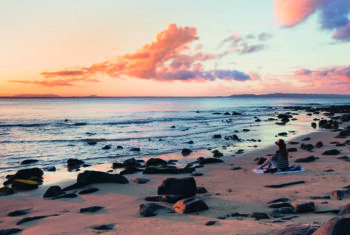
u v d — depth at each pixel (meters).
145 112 73.81
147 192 9.09
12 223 6.33
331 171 10.51
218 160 14.79
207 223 5.18
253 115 63.69
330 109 78.81
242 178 10.45
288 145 19.95
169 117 56.31
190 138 26.83
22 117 54.94
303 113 69.31
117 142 24.73
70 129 35.41
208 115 63.06
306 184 8.60
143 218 5.95
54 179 12.38
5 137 27.94
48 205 8.07
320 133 27.22
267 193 7.80
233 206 6.61
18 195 9.58
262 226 4.80
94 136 28.81
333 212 5.48
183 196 7.57
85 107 105.50
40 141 25.34
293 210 5.78
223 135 28.61
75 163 16.06
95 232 5.14
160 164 15.18
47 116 57.94
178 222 5.46
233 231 4.57
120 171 13.95
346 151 15.58
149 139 26.23
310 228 3.85
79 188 10.05
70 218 6.41
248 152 18.19
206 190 8.41
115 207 7.30
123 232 5.02
